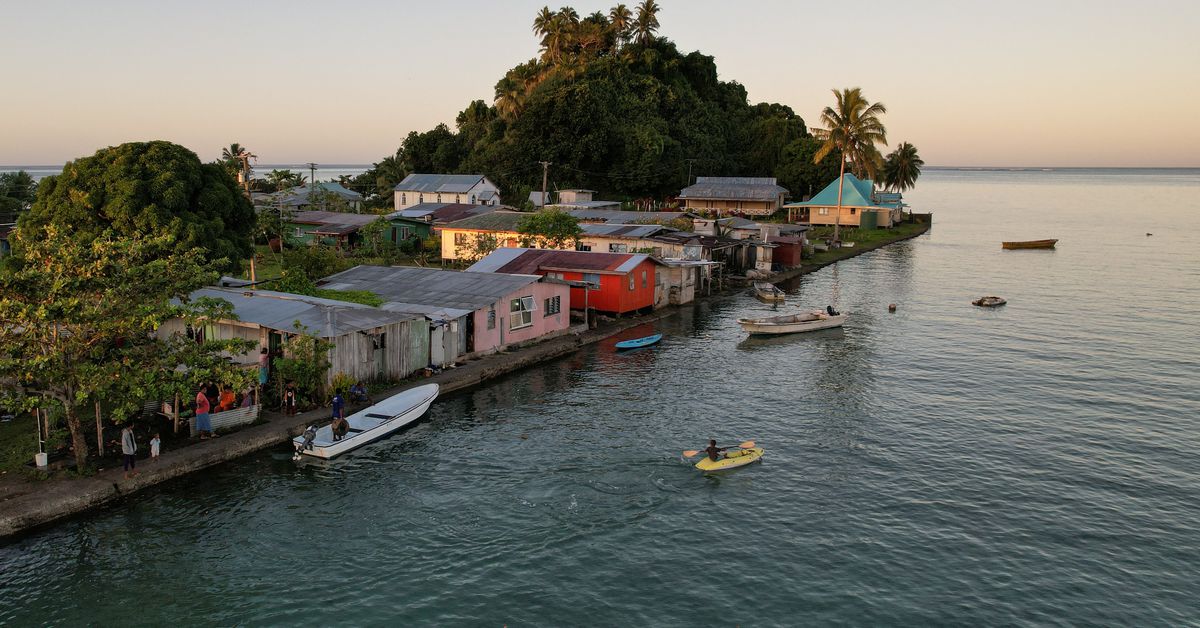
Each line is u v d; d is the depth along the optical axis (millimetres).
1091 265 90500
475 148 143625
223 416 28922
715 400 37062
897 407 36250
